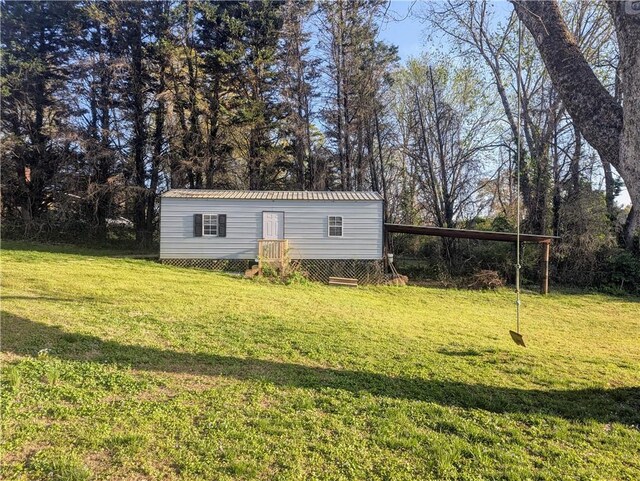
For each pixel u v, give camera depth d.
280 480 2.58
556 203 19.02
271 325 7.03
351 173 24.88
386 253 17.73
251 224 16.83
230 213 16.81
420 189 25.09
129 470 2.59
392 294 14.28
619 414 4.04
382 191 25.89
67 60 23.03
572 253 17.77
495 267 18.39
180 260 16.69
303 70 24.56
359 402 3.91
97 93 22.61
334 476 2.66
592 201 18.22
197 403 3.68
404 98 25.64
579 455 3.13
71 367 4.25
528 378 5.06
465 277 17.92
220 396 3.86
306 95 24.98
